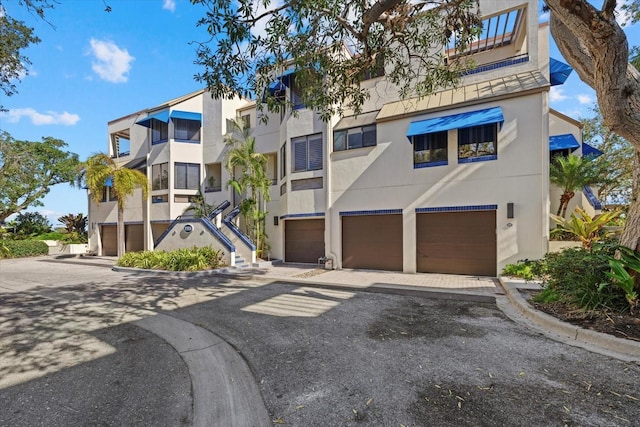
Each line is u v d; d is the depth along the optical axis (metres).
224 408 3.44
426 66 8.95
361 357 4.73
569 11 5.21
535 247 10.97
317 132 15.58
